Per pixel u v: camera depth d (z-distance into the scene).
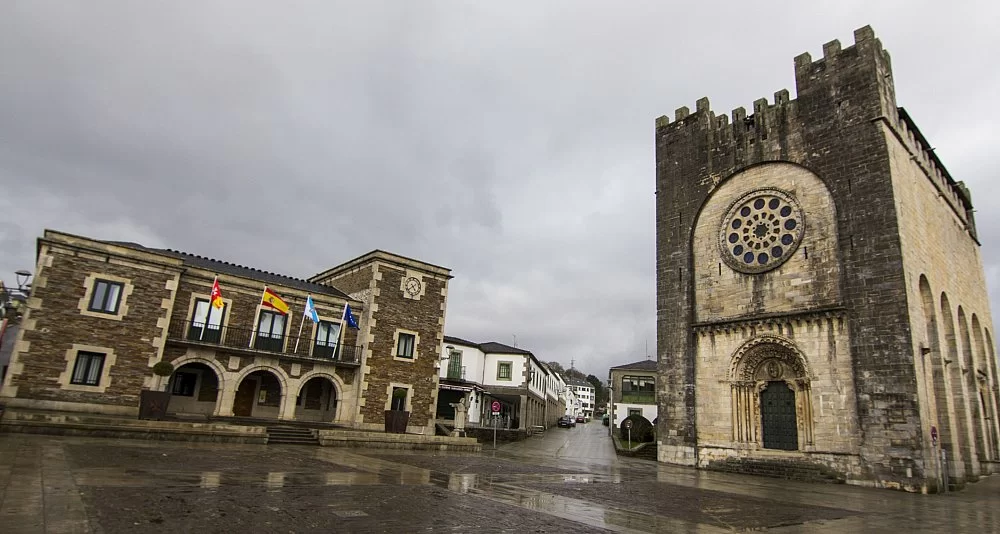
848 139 25.52
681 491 16.81
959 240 33.78
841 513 13.76
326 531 7.82
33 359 24.25
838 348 23.77
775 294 26.44
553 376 85.75
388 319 35.03
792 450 24.67
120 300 26.62
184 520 7.77
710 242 29.64
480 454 28.19
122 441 19.11
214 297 28.50
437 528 8.57
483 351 56.78
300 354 32.22
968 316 32.91
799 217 26.44
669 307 30.38
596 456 33.03
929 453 21.22
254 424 28.47
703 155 31.08
